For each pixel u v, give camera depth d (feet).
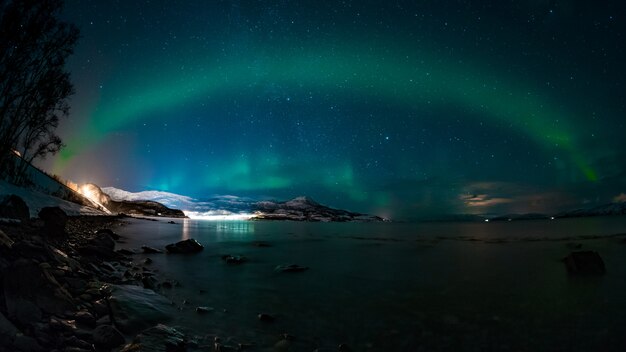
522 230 124.36
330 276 32.24
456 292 25.90
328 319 19.26
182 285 26.63
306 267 36.37
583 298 23.48
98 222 76.84
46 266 18.70
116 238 52.54
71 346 12.48
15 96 56.70
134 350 12.60
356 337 16.61
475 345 15.64
